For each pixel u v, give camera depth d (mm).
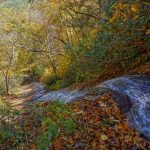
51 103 6551
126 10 6531
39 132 5273
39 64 23734
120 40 8203
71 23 15234
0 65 22016
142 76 6836
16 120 5836
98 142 5094
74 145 4996
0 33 18547
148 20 7512
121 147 5051
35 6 17578
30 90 22969
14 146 5000
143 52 8461
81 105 6344
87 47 10305
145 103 5812
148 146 5066
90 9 11828
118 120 5652
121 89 6375
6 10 17984
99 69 9633
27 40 18875
